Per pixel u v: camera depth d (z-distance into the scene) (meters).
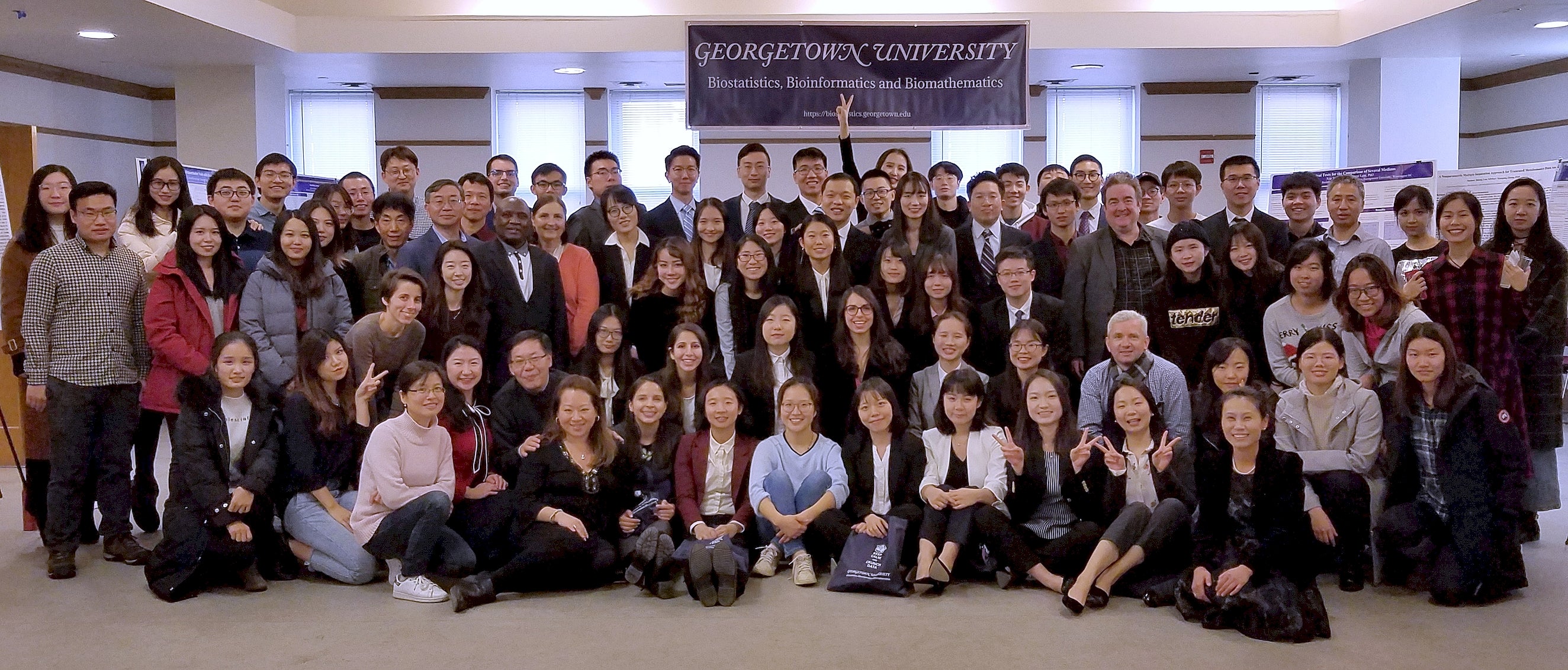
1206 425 3.37
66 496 3.61
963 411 3.54
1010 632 3.01
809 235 4.07
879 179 4.61
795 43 6.64
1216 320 3.91
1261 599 2.99
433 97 9.09
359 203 5.14
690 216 5.01
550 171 5.47
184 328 3.79
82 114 8.66
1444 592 3.22
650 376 3.83
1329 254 3.73
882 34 6.66
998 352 4.05
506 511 3.54
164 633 3.02
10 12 6.30
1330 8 7.48
